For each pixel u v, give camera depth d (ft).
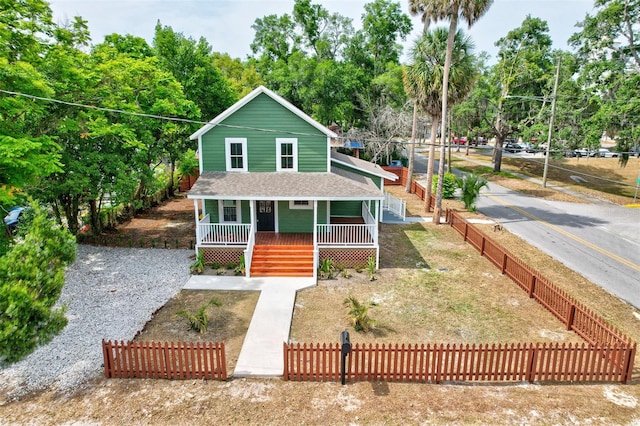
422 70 81.25
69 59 52.70
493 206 98.84
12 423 26.61
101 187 61.21
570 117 121.08
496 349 31.35
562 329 40.73
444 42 79.82
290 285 51.11
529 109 140.97
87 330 39.73
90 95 54.70
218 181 59.06
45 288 27.40
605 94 112.27
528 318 43.01
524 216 88.79
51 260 28.60
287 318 42.50
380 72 164.96
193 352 31.22
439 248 66.80
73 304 45.39
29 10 47.39
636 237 73.51
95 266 57.00
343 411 28.04
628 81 101.71
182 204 100.73
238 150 62.54
